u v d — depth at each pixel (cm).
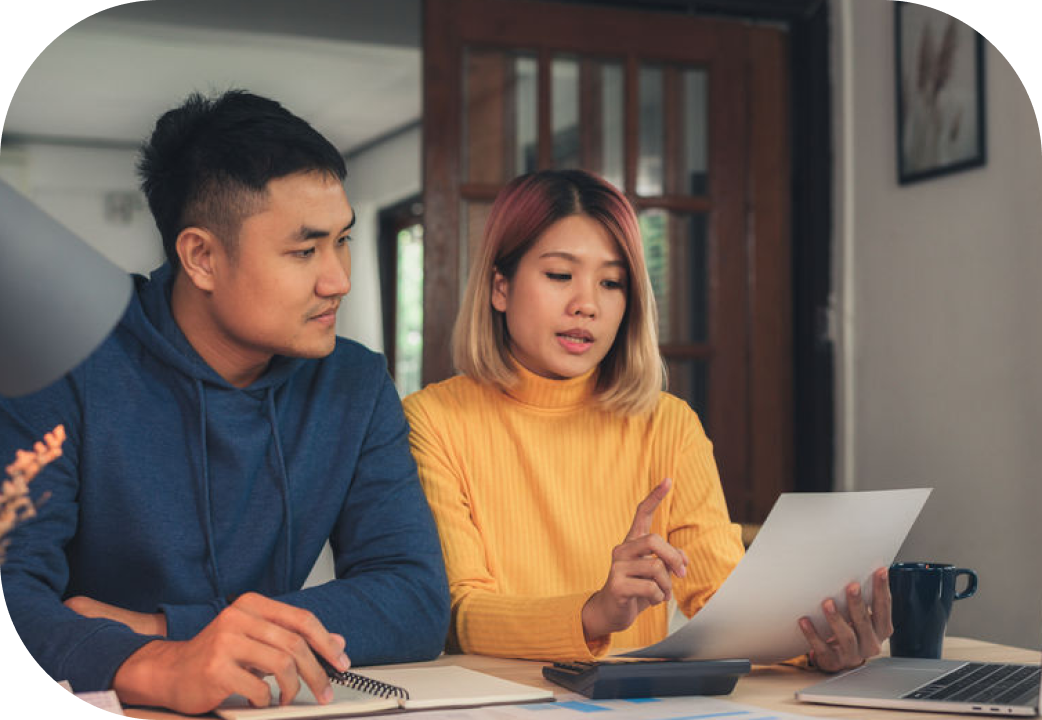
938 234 292
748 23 337
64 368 70
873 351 317
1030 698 93
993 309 273
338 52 591
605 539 155
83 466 120
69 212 823
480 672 113
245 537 127
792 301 336
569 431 158
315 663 91
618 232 152
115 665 93
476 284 158
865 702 95
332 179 118
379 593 120
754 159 333
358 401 136
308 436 132
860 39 323
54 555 115
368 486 133
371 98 675
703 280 328
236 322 120
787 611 107
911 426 301
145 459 122
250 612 94
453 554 144
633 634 152
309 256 118
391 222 787
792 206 338
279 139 116
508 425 157
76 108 721
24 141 810
